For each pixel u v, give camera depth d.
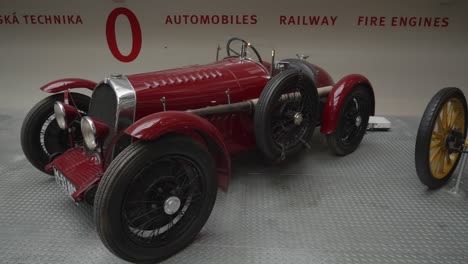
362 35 3.93
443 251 1.80
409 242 1.86
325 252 1.79
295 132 2.45
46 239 1.88
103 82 2.00
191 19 3.94
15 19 4.02
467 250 1.81
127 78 2.03
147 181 1.69
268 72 2.56
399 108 4.16
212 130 1.80
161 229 1.78
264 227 1.99
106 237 1.55
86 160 2.06
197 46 4.04
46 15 3.99
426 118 2.14
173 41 4.03
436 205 2.21
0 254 1.76
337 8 3.84
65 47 4.11
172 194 1.73
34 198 2.26
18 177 2.53
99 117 2.09
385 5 3.81
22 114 3.98
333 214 2.12
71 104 2.44
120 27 4.00
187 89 2.13
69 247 1.82
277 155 2.34
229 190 2.38
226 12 3.90
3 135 3.34
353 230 1.96
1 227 1.97
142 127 1.57
